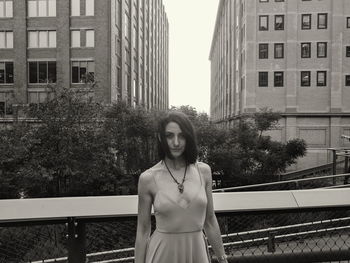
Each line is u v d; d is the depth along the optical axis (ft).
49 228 8.16
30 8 102.32
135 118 71.20
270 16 118.73
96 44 100.12
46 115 59.31
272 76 119.03
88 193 64.23
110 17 100.42
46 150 58.44
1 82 102.58
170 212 6.27
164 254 6.28
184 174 6.59
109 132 67.31
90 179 60.70
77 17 100.99
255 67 119.44
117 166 69.82
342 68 117.29
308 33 117.80
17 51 101.40
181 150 6.61
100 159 62.03
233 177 80.79
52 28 101.55
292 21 117.50
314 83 117.91
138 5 146.10
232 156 76.48
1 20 102.27
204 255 6.48
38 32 102.58
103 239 9.43
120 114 71.46
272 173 84.64
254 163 85.51
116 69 108.68
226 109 186.91
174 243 6.29
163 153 6.72
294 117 117.80
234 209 6.97
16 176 55.93
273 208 7.03
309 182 77.51
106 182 63.87
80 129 61.05
